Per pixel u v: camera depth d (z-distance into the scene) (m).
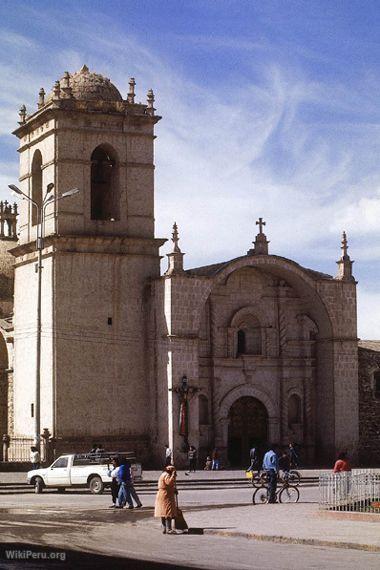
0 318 76.31
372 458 70.62
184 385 63.53
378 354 71.88
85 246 64.88
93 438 64.25
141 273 66.31
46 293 64.81
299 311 70.38
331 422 69.00
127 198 66.81
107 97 67.81
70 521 35.19
